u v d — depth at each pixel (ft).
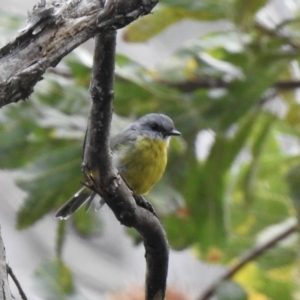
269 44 39.04
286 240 42.06
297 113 43.16
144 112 39.52
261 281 41.63
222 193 40.11
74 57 35.96
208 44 41.24
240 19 38.09
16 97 15.99
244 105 38.52
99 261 60.44
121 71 37.22
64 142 35.96
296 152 46.26
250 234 43.34
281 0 42.29
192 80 41.29
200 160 41.19
